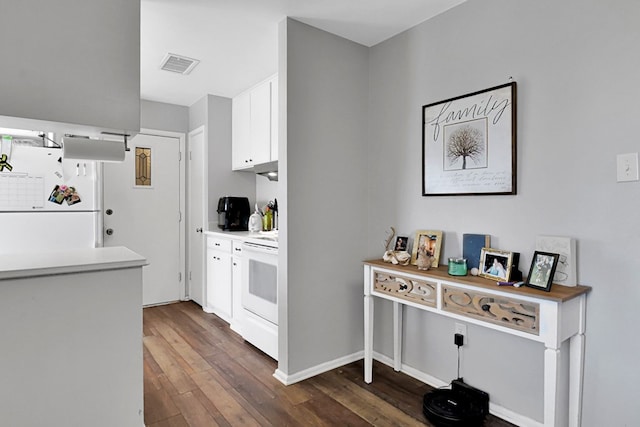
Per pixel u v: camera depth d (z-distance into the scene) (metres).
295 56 2.32
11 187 2.55
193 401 2.12
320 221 2.48
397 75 2.52
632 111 1.51
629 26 1.51
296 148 2.35
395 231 2.55
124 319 1.62
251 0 2.09
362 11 2.22
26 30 1.53
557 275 1.68
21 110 1.52
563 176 1.71
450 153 2.17
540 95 1.79
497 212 1.97
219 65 3.03
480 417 1.87
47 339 1.46
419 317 2.41
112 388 1.60
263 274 2.79
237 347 2.94
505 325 1.62
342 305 2.61
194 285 4.21
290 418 1.96
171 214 4.18
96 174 2.81
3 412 1.39
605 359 1.59
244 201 3.91
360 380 2.38
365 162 2.73
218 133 3.90
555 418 1.49
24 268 1.39
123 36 1.74
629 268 1.52
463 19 2.12
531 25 1.82
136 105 1.78
